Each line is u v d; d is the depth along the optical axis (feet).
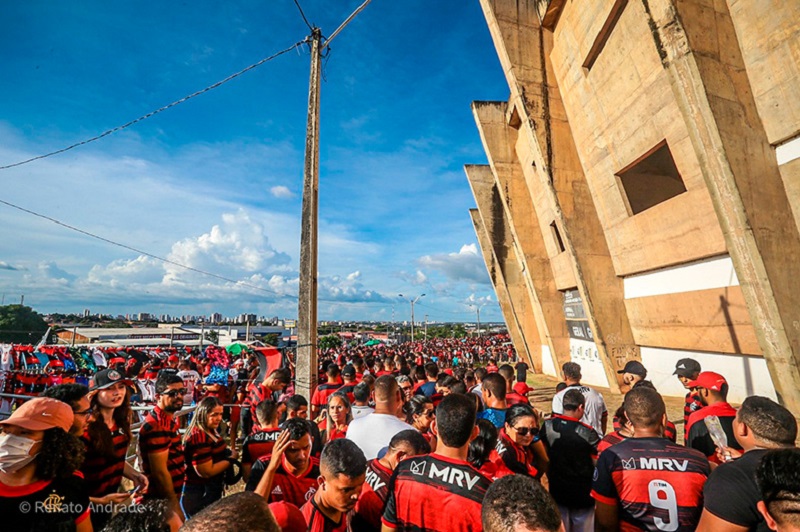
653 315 42.78
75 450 7.50
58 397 9.17
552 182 49.21
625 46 36.73
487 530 5.12
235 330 201.26
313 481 10.84
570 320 65.36
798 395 24.03
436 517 7.11
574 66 45.39
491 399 14.85
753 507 6.61
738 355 33.58
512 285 86.53
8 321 189.57
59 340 97.14
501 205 90.02
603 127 42.37
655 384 44.45
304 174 27.71
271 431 13.52
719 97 27.09
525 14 51.16
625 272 46.09
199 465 12.80
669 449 8.61
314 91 28.73
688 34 27.71
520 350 95.45
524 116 49.83
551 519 4.79
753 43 27.78
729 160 26.27
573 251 48.39
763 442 7.79
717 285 34.09
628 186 42.93
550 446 12.25
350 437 12.30
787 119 26.16
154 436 11.52
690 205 34.35
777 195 26.78
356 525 8.94
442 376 20.35
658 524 8.05
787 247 25.98
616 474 8.63
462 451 7.91
